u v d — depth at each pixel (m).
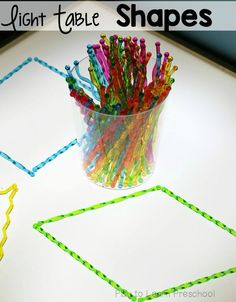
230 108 0.91
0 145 0.83
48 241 0.70
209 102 0.92
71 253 0.69
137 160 0.74
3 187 0.77
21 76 0.96
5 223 0.72
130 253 0.69
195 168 0.81
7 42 1.02
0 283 0.65
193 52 1.01
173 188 0.78
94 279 0.66
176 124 0.88
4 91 0.93
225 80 0.96
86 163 0.77
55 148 0.84
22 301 0.64
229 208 0.75
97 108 0.67
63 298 0.64
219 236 0.72
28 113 0.89
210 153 0.84
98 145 0.71
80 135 0.76
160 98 0.68
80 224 0.73
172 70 0.69
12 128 0.86
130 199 0.76
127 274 0.67
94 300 0.64
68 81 0.66
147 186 0.79
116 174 0.74
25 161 0.81
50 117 0.88
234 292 0.65
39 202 0.75
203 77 0.96
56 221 0.73
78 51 1.01
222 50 0.99
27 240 0.70
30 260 0.68
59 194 0.77
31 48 1.01
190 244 0.71
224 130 0.87
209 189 0.78
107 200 0.76
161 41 1.03
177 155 0.83
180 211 0.75
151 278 0.67
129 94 0.69
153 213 0.75
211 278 0.67
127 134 0.68
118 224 0.73
